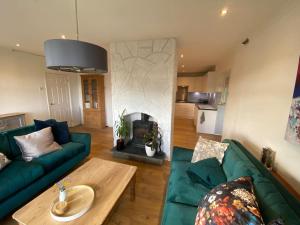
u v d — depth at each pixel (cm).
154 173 260
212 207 99
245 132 252
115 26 233
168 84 292
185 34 262
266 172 134
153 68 296
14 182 165
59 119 509
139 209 182
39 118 445
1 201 156
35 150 216
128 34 265
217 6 175
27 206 129
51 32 259
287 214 83
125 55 308
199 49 354
